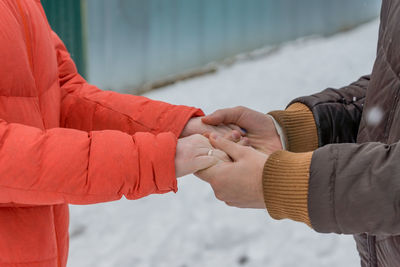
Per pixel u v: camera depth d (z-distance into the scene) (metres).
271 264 2.89
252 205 1.32
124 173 1.24
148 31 5.46
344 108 1.71
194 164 1.33
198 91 5.40
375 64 1.36
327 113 1.69
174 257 2.98
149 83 5.52
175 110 1.70
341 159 1.11
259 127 1.74
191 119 1.72
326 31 6.50
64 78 1.71
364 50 6.00
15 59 1.25
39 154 1.19
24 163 1.17
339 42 6.28
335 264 2.87
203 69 5.82
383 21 1.35
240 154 1.34
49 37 1.46
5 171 1.17
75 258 2.97
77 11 5.02
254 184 1.27
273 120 1.73
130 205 3.50
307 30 6.42
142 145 1.28
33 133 1.21
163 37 5.55
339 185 1.09
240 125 1.75
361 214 1.08
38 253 1.36
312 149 1.71
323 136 1.68
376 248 1.43
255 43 6.13
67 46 5.05
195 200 3.53
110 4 5.20
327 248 3.00
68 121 1.67
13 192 1.20
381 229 1.08
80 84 1.72
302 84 5.36
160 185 1.30
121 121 1.66
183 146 1.35
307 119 1.71
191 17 5.68
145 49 5.47
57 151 1.21
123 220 3.34
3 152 1.17
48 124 1.41
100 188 1.24
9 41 1.24
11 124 1.22
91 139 1.26
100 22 5.18
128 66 5.40
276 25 6.21
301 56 5.98
